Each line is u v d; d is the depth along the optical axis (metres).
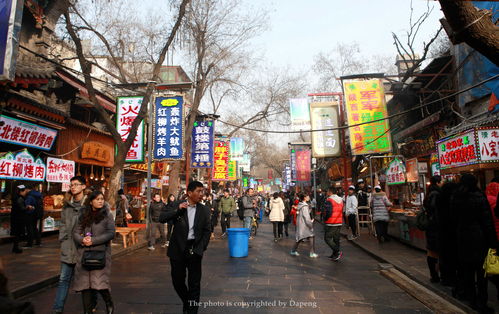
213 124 17.62
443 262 5.49
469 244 4.52
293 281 6.47
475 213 4.53
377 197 10.98
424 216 6.04
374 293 5.66
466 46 10.75
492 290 5.49
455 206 4.76
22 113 10.06
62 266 4.59
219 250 10.46
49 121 11.27
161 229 11.15
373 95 14.69
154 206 10.48
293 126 16.89
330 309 4.87
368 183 20.28
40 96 12.32
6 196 11.14
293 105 17.09
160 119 13.77
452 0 3.24
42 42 12.05
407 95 14.16
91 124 15.42
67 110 13.30
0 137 9.84
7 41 5.34
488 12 3.38
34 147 11.15
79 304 5.11
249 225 13.43
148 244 10.43
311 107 17.06
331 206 8.63
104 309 4.84
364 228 15.22
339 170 23.52
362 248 10.21
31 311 1.60
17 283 5.76
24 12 11.42
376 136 14.35
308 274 7.07
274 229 12.70
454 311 4.61
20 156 10.62
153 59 13.81
